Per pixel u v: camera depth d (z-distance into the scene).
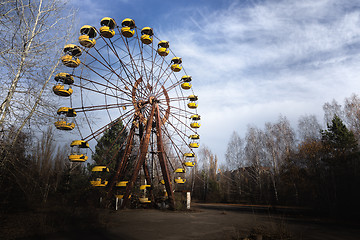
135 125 25.38
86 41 19.08
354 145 24.39
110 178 27.84
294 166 23.06
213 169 58.78
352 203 13.34
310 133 41.94
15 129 9.70
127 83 24.64
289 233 9.14
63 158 30.59
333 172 14.96
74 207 12.55
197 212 20.70
